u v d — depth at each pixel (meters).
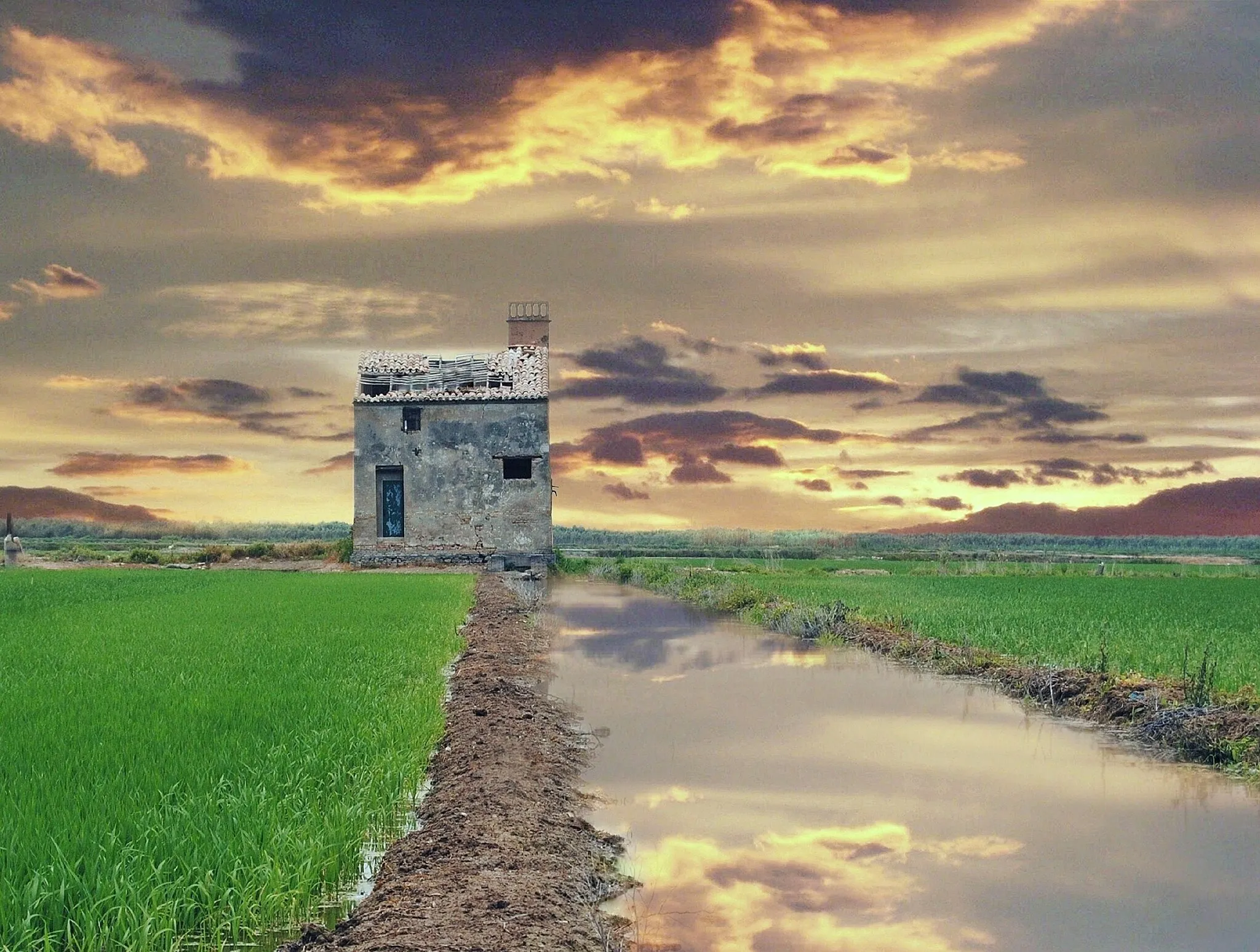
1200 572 57.97
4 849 8.16
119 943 7.20
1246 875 10.04
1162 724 15.72
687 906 9.19
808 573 55.09
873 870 10.13
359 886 9.19
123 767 10.95
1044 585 44.78
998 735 15.99
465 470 57.38
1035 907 9.20
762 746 15.16
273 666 18.16
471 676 19.06
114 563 62.84
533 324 64.44
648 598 42.94
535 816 10.84
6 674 17.16
